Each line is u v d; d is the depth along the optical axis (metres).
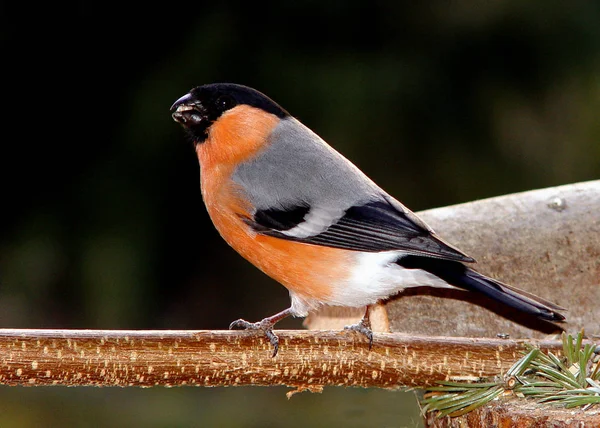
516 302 6.55
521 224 7.82
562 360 6.14
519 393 5.71
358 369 6.11
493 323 7.49
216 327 13.34
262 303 13.76
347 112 11.92
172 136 11.96
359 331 6.22
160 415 9.89
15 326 11.92
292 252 7.07
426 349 6.16
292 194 7.21
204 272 13.58
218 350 5.95
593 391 5.48
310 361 6.06
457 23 12.13
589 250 7.67
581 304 7.55
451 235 7.77
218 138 7.53
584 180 12.30
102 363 5.77
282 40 12.11
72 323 12.06
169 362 5.86
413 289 7.53
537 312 6.46
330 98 11.93
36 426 9.68
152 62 12.26
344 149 12.03
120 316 12.05
